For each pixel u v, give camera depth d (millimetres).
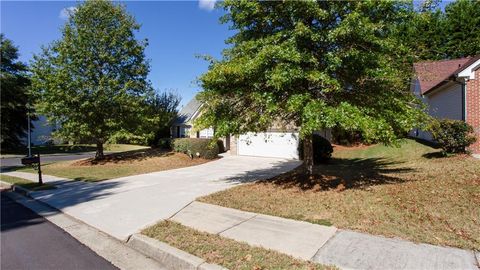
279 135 18328
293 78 6359
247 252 4250
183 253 4348
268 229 5137
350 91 7562
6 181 12406
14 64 30750
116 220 6328
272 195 7523
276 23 7590
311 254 4090
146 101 18938
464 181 7570
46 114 17094
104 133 17812
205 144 18203
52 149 32625
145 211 6840
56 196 9195
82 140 18203
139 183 10734
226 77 7184
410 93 7996
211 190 8742
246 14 7457
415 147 15914
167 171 13797
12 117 30250
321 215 5684
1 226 6352
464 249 4020
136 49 18297
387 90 7316
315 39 6508
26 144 36438
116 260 4527
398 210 5648
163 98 29719
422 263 3695
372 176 9203
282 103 7020
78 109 16922
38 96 17828
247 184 9352
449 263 3670
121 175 13070
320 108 6188
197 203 7223
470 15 23375
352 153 17719
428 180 8031
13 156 26422
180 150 19984
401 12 6824
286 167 13531
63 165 17453
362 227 4934
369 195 6840
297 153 17594
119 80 17781
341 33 6066
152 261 4477
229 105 7945
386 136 6328
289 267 3768
